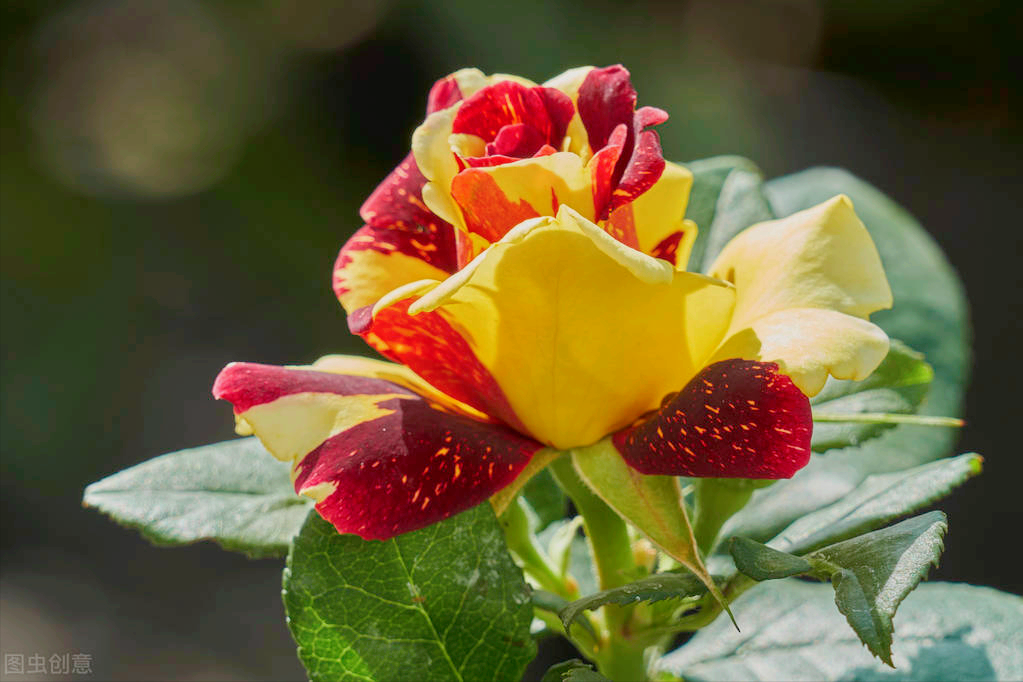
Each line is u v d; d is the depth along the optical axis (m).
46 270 3.04
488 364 0.65
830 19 3.70
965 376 0.75
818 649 0.71
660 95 2.89
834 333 0.64
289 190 3.22
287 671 2.29
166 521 0.68
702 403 0.64
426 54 3.13
